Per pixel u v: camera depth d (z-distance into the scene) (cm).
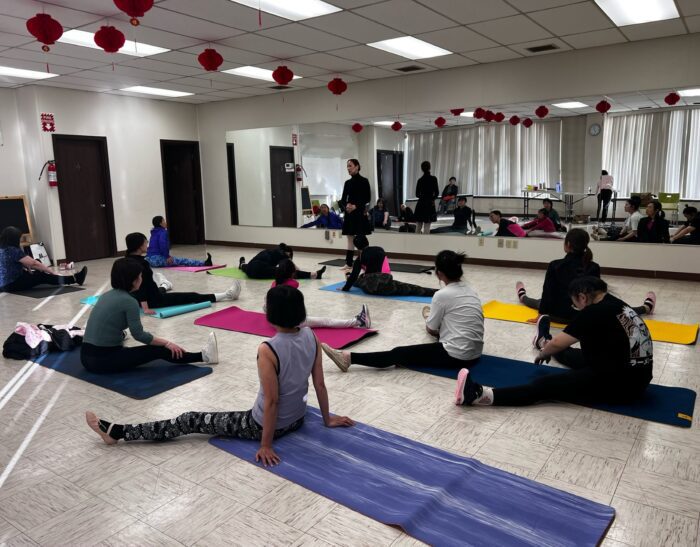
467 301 349
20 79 767
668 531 189
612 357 281
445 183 800
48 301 580
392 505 201
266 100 945
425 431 267
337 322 440
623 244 673
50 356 387
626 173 692
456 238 801
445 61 709
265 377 228
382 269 598
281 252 701
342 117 865
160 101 981
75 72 725
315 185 922
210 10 480
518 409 292
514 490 212
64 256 857
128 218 949
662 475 225
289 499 209
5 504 209
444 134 791
